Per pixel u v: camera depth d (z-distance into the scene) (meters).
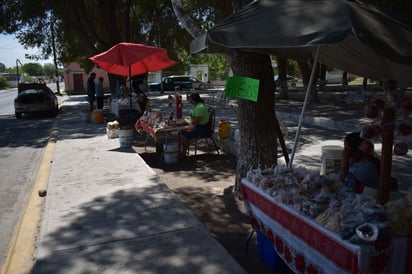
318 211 2.84
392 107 3.09
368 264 2.38
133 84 16.06
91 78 18.22
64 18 18.56
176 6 5.76
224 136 8.98
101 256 3.70
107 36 19.50
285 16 2.94
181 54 41.75
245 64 5.04
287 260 3.19
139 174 6.64
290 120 14.45
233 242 4.25
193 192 6.01
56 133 12.09
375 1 10.77
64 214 4.82
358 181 3.57
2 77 69.31
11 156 9.59
